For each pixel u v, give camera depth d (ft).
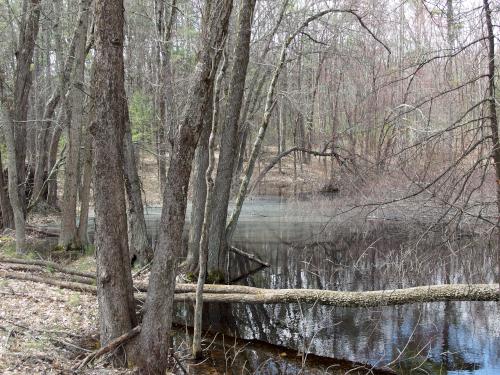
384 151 24.68
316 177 98.68
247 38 36.27
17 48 54.08
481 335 26.84
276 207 83.82
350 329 28.30
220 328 28.50
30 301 26.37
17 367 17.85
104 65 18.19
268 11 47.96
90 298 29.14
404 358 23.93
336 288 35.24
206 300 28.84
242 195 39.32
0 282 28.94
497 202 18.81
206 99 18.56
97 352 18.52
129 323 19.06
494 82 18.72
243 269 43.47
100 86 18.26
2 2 52.24
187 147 18.40
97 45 18.17
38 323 23.22
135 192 39.60
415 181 21.39
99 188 18.54
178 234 18.58
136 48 60.39
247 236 58.44
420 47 24.66
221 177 37.22
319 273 40.55
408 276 29.78
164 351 18.61
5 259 35.40
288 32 45.03
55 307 26.14
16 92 51.11
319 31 46.62
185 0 44.09
